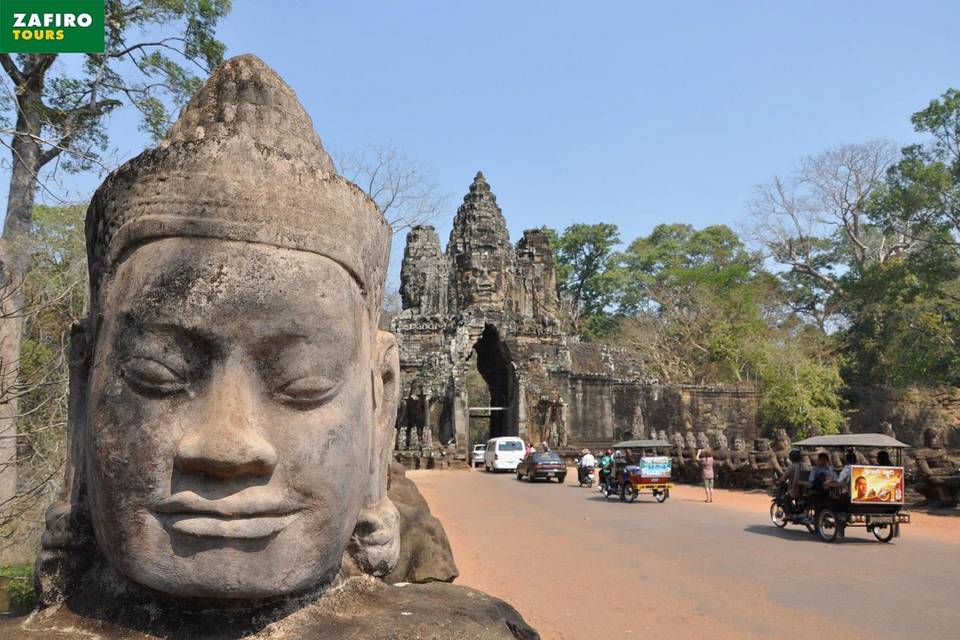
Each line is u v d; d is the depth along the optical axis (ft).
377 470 11.71
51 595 10.62
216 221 9.37
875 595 30.25
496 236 153.79
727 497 77.41
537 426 142.00
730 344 163.63
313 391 9.57
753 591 31.17
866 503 43.60
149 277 9.34
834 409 139.33
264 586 9.18
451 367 141.59
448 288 153.89
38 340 33.60
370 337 11.08
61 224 46.32
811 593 30.71
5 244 31.91
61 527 10.66
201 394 9.29
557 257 242.17
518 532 50.01
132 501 9.18
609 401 151.84
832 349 154.71
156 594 9.77
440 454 135.74
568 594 30.96
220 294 9.18
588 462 92.73
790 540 45.80
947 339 122.21
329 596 10.61
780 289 199.00
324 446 9.60
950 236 123.24
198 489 9.01
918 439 140.87
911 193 121.49
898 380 139.54
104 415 9.41
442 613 10.69
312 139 11.00
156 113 46.24
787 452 82.58
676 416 152.97
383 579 12.44
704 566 37.04
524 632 11.88
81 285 33.12
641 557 39.81
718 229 219.00
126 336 9.36
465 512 62.59
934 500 61.77
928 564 37.22
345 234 10.16
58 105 44.73
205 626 9.57
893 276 131.03
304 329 9.46
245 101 10.50
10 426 28.76
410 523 17.11
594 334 226.99
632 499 71.77
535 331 148.56
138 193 9.78
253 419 9.23
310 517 9.53
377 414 11.80
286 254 9.53
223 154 9.59
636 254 229.45
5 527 29.58
